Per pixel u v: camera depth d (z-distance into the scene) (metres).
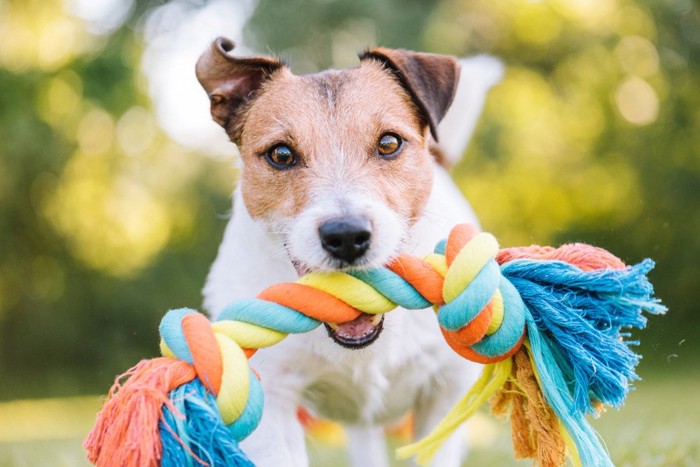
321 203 0.51
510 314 0.45
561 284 0.46
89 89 2.29
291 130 0.55
